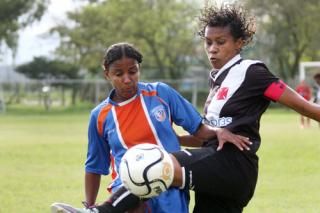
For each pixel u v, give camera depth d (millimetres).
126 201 11422
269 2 120188
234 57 12266
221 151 11719
